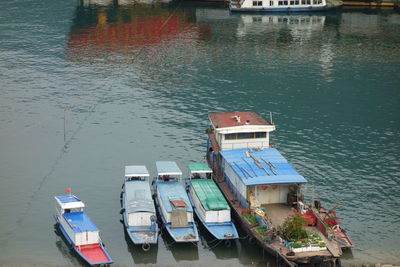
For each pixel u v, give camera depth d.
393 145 99.94
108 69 141.88
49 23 187.75
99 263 62.91
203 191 74.94
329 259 60.97
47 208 77.81
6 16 195.25
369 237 72.19
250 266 65.38
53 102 119.56
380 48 163.75
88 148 97.50
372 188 84.25
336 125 108.62
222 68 143.12
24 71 138.88
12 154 94.69
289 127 107.19
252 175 71.25
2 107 116.00
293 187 71.50
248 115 87.00
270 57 153.50
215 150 82.75
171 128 106.00
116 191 82.81
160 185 77.00
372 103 120.81
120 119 110.62
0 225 73.00
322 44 167.88
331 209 74.69
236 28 188.00
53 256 66.44
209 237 70.56
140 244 68.38
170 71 140.62
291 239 62.31
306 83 132.75
